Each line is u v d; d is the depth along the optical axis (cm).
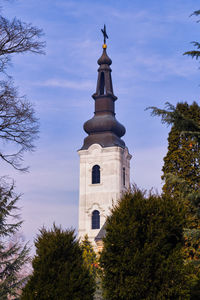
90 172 8394
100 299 1783
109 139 8506
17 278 2591
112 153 8362
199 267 1772
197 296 1553
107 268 1494
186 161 2295
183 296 1412
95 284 1664
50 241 1666
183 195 1705
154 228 1491
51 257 1625
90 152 8488
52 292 1560
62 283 1570
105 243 1531
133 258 1454
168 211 1530
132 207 1548
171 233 1506
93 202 8219
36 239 1708
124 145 8788
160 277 1427
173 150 2358
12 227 2661
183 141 2333
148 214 1522
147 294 1423
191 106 2312
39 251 1664
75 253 1672
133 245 1477
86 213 8200
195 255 2078
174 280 1420
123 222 1523
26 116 2259
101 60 8962
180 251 1481
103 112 8781
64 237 1681
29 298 1569
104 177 8306
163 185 2259
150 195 1606
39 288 1571
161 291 1416
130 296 1426
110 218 1579
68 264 1612
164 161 2372
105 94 8856
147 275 1427
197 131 1608
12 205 2653
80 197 8312
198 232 1669
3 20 2141
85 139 8669
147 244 1465
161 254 1467
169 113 1586
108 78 8906
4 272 2605
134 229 1488
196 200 1652
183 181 1736
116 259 1477
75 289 1577
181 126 1597
